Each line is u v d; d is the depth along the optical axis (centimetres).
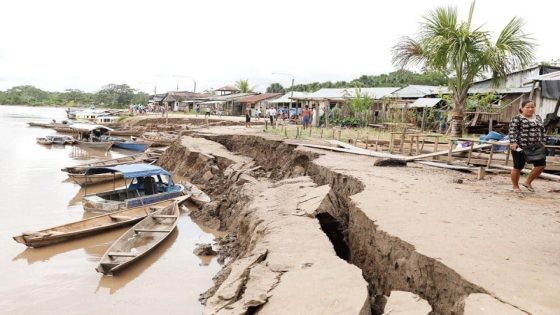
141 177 1891
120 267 1154
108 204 1677
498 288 519
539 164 1043
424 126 3034
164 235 1417
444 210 890
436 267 602
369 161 1636
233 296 620
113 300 1041
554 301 488
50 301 1031
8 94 17025
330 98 4016
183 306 1011
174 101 8731
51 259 1288
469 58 2278
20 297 1050
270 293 595
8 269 1211
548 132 1738
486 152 1723
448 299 568
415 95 3681
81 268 1226
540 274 560
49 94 17675
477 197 1020
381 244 746
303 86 6988
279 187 1341
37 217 1703
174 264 1241
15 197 2020
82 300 1038
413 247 662
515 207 923
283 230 867
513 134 1042
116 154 3722
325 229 1019
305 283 610
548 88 1766
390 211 874
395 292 568
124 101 13975
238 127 3959
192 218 1708
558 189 1113
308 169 1717
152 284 1119
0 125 6431
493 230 750
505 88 2673
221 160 2441
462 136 2353
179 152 2833
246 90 8512
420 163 1563
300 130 3030
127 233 1338
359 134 2669
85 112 8019
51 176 2567
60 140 4225
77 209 1834
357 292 572
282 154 2184
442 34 2272
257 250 782
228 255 1258
